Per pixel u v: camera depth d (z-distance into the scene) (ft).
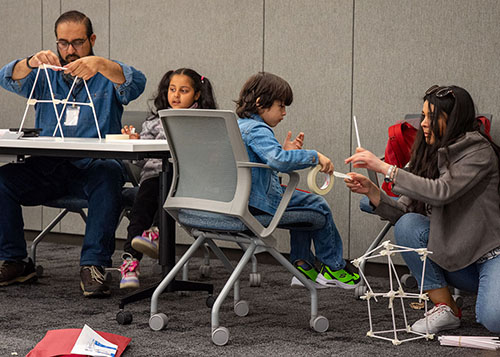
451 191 7.70
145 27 15.37
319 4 13.29
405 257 8.34
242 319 8.94
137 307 9.55
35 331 8.25
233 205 7.74
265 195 8.24
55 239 16.85
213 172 7.95
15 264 10.98
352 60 13.01
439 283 8.25
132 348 7.55
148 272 12.46
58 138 10.27
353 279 10.39
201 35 14.67
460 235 7.86
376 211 8.70
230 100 14.39
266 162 7.91
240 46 14.21
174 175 8.38
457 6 11.96
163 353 7.37
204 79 11.05
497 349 7.54
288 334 8.19
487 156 7.80
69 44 11.01
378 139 12.82
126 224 15.69
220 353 7.38
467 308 9.68
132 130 10.80
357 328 8.51
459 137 7.97
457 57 12.01
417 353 7.41
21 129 10.19
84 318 8.93
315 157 7.96
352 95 13.05
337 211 13.30
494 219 7.82
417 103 12.39
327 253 10.26
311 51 13.43
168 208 8.36
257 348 7.58
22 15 16.98
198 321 8.78
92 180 10.46
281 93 8.56
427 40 12.26
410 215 8.36
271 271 12.76
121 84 10.98
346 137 13.15
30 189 10.90
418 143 8.55
